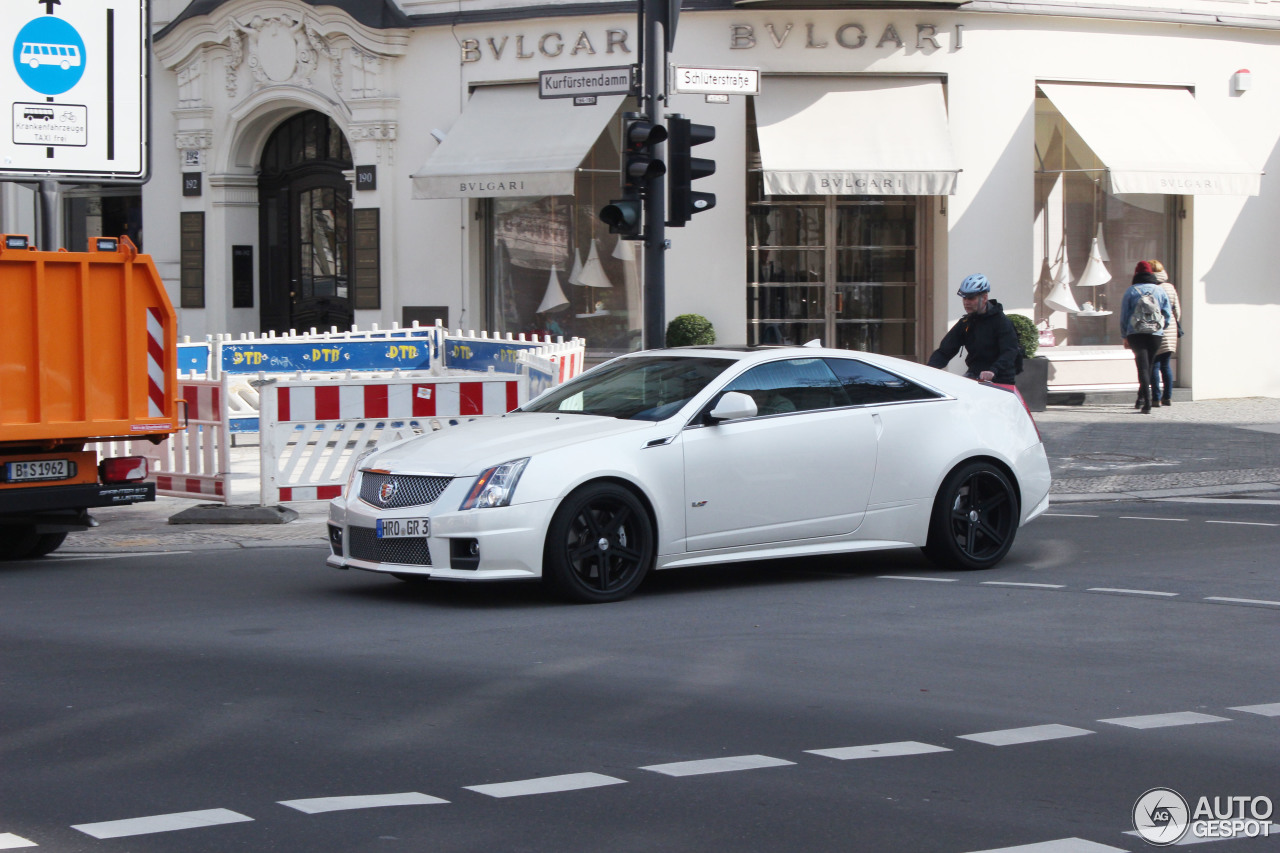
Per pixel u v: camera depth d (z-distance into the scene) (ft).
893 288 85.81
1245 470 60.80
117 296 40.50
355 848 17.95
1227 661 28.94
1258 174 84.89
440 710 24.81
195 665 28.12
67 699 25.45
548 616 33.19
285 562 41.93
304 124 92.02
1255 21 87.81
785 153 79.10
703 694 26.00
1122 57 85.56
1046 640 30.78
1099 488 56.70
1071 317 87.04
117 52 49.08
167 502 55.21
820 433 37.09
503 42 83.30
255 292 93.81
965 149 83.05
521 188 79.97
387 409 52.47
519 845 18.11
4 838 18.19
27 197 98.63
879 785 20.75
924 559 42.06
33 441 39.37
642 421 35.65
